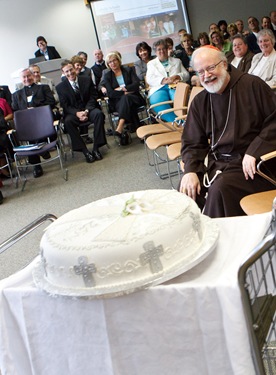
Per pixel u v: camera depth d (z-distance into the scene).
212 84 2.25
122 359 1.09
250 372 0.98
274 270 1.16
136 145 5.80
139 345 1.07
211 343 1.03
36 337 1.15
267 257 1.12
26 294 1.13
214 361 1.04
